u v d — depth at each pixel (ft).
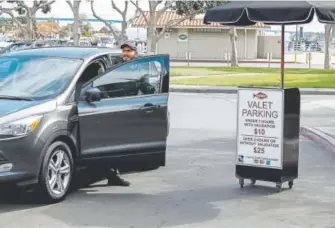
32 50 28.32
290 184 26.48
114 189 26.27
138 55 27.99
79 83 25.14
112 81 26.02
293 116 25.93
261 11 24.11
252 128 26.00
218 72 116.88
